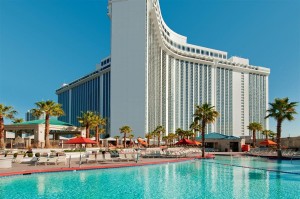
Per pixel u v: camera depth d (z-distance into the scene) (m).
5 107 41.31
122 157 28.45
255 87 159.12
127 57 103.19
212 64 142.12
